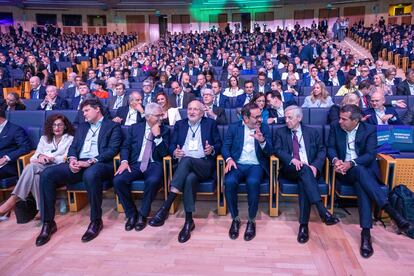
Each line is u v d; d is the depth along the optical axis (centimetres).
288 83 502
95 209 236
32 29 1570
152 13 1827
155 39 1864
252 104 252
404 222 212
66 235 235
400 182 255
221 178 256
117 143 269
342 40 1398
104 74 768
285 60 763
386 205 215
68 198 272
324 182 241
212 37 1403
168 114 353
